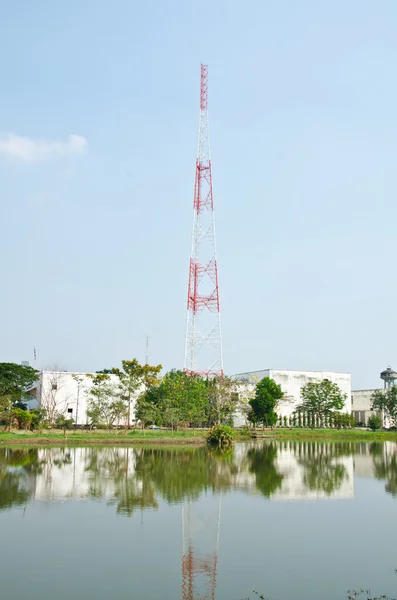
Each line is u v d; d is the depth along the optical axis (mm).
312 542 21156
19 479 36031
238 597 15195
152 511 26375
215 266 87500
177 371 95875
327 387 116688
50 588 15781
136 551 19625
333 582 16547
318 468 46125
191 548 20094
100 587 15891
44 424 82625
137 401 84812
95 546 20156
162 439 70438
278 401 119188
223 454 58125
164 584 16219
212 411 90812
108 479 36469
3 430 80250
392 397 126438
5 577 16734
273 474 41031
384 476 41312
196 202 86562
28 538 21188
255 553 19609
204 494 31359
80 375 99812
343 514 26438
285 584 16328
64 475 38156
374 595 15438
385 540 21547
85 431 80188
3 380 84938
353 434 100625
